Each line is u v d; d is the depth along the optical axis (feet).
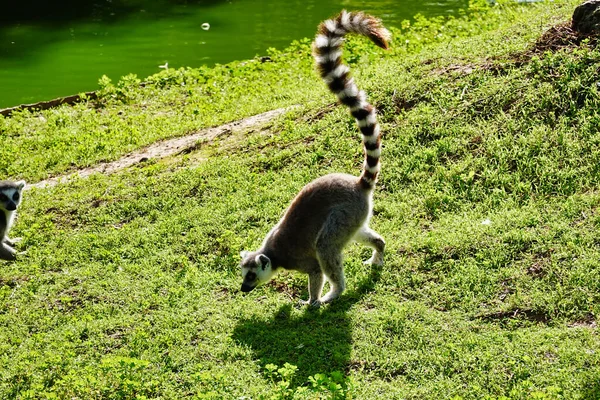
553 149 30.58
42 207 35.24
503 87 34.22
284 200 32.01
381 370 22.15
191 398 21.53
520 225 27.32
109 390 22.24
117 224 33.30
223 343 24.13
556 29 36.83
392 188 31.48
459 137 32.86
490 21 56.34
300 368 22.56
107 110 50.37
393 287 25.93
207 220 31.63
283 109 42.78
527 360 21.33
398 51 51.96
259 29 72.43
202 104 49.14
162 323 25.66
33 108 50.85
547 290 24.30
